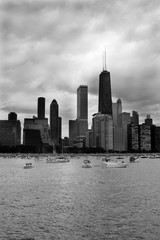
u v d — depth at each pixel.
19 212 62.78
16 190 94.25
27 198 78.81
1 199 77.44
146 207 66.56
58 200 75.62
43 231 50.22
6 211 63.59
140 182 115.69
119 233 49.03
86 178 133.75
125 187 99.81
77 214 60.91
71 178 134.62
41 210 64.56
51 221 55.91
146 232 49.38
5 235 48.34
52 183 114.56
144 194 84.00
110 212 62.31
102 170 190.50
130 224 53.62
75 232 49.69
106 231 50.03
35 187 101.94
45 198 78.75
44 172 175.12
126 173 163.12
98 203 71.38
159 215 59.50
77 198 78.31
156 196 80.50
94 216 59.25
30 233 49.28
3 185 108.44
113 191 90.25
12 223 54.72
